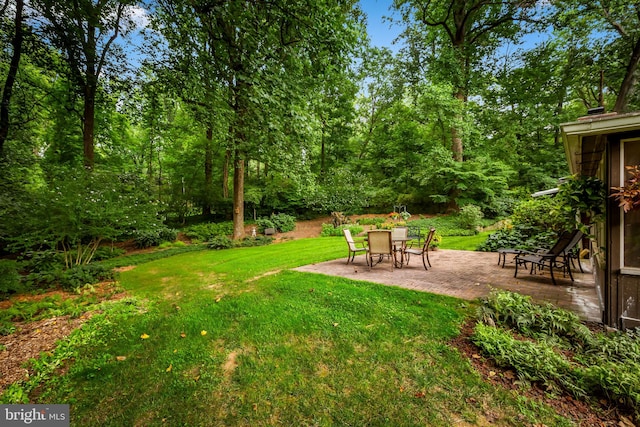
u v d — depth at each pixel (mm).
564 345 2730
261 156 7820
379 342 2936
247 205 18422
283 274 5625
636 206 2674
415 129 18578
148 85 8047
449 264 6395
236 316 3686
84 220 7125
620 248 3035
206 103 6066
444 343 2857
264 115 5117
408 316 3449
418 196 17219
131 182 10977
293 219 17703
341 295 4188
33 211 6547
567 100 16656
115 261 8930
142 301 4598
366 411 2059
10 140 8500
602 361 2381
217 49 5035
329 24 4746
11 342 3260
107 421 2055
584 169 4113
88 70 7746
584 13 10875
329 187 18141
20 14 6289
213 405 2191
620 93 10055
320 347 2906
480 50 14961
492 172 14367
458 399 2135
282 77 4816
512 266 6062
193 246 12148
